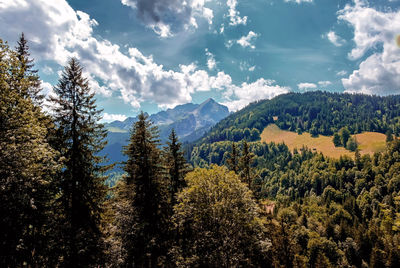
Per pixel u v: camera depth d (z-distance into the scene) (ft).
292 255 96.37
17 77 43.55
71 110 52.44
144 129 68.95
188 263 52.80
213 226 54.65
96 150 55.62
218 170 59.67
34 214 43.80
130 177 71.46
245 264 61.93
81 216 51.57
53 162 42.34
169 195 75.31
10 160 35.47
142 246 63.46
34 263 43.65
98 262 50.90
